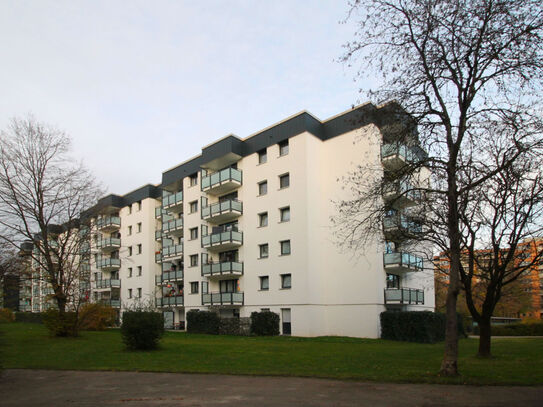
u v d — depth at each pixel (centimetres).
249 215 3212
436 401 796
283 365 1305
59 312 2464
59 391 996
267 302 2969
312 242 2802
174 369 1259
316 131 2958
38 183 2412
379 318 2556
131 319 1792
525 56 1083
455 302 1078
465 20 1100
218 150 3372
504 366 1198
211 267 3284
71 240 2527
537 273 1741
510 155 1243
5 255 2416
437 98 1169
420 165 1243
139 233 4688
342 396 857
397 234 1481
